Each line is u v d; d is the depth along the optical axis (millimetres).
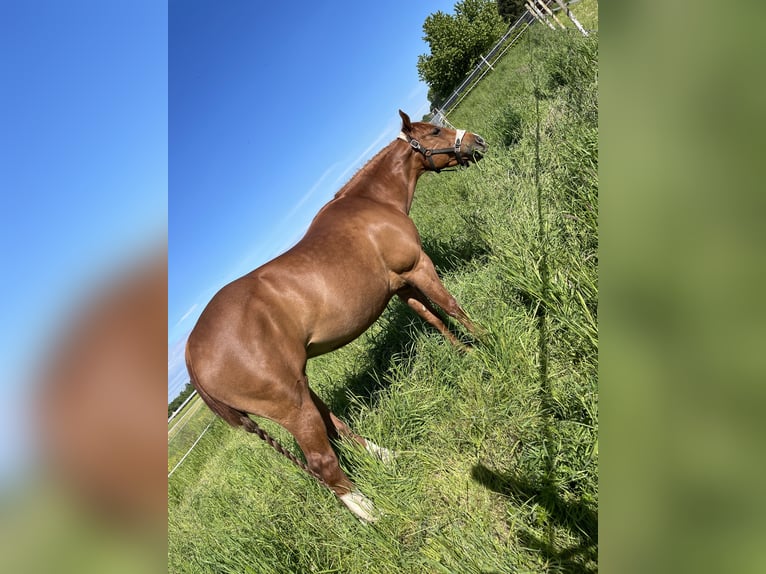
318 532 2539
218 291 2752
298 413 2648
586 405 2037
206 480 6277
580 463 1965
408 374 3355
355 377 4184
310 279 2797
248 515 3035
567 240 3004
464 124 10617
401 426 2959
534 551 1837
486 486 2293
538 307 2893
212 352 2492
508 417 2496
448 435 2695
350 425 3574
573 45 5918
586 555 1719
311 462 2666
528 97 6961
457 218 5512
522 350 2723
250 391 2543
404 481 2557
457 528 2152
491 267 3768
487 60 18656
